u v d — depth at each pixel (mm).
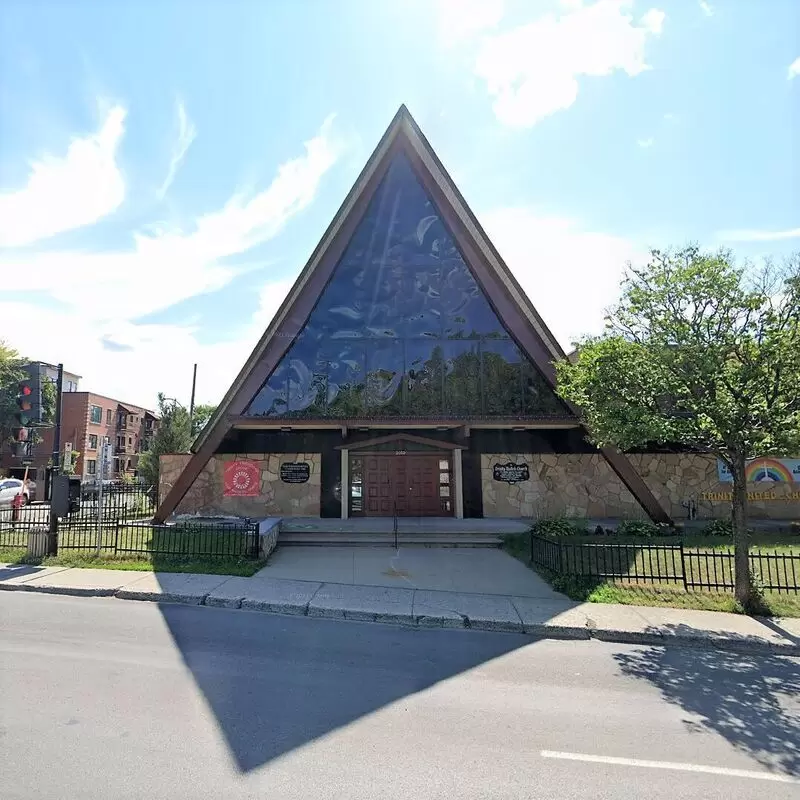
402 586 9164
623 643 6816
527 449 17328
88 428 50031
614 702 4812
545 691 5039
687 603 8234
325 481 17141
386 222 17188
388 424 15820
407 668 5551
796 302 7523
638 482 15555
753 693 5133
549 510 17031
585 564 10516
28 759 3490
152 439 25109
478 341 16672
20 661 5387
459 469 17094
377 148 16359
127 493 21188
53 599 8258
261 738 3869
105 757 3537
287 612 7785
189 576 9547
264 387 16234
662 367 7977
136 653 5727
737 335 7605
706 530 14117
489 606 7984
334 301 16734
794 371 7180
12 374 35250
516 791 3287
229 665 5438
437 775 3445
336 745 3809
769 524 15781
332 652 6023
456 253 17062
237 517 16016
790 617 7680
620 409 8148
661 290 8023
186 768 3428
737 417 7496
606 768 3617
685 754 3857
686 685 5320
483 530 13945
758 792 3377
